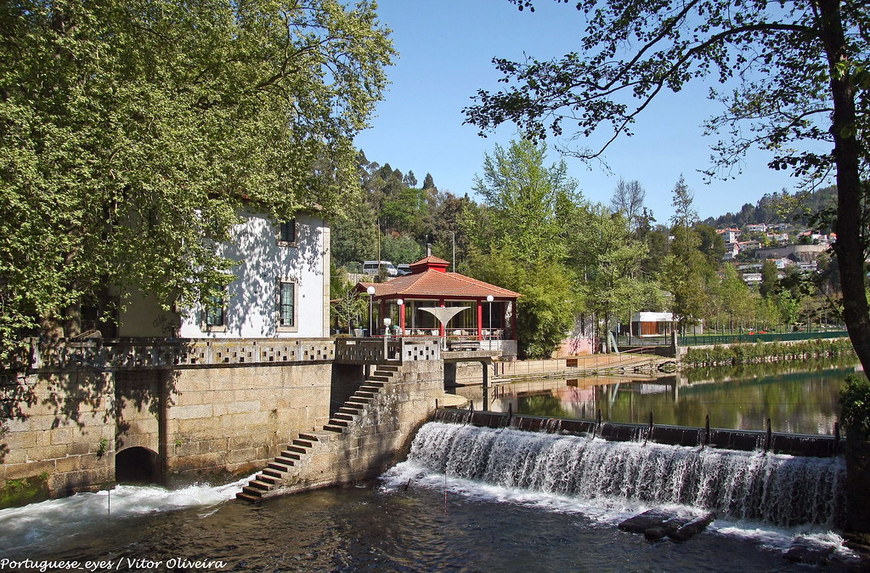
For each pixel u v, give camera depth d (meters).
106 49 19.23
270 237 28.88
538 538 17.34
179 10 21.09
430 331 47.94
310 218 30.61
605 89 13.95
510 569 15.42
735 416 31.97
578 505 20.11
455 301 51.06
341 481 23.09
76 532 18.05
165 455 22.72
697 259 85.25
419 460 25.09
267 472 22.28
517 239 60.81
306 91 26.28
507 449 22.64
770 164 14.71
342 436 23.25
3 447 19.06
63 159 17.75
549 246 60.69
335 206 28.69
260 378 25.20
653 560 15.44
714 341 71.06
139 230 20.34
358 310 55.22
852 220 12.83
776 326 88.38
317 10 25.67
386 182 155.38
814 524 16.55
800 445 17.64
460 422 25.58
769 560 15.09
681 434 19.95
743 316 83.62
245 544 17.34
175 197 19.22
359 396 24.98
